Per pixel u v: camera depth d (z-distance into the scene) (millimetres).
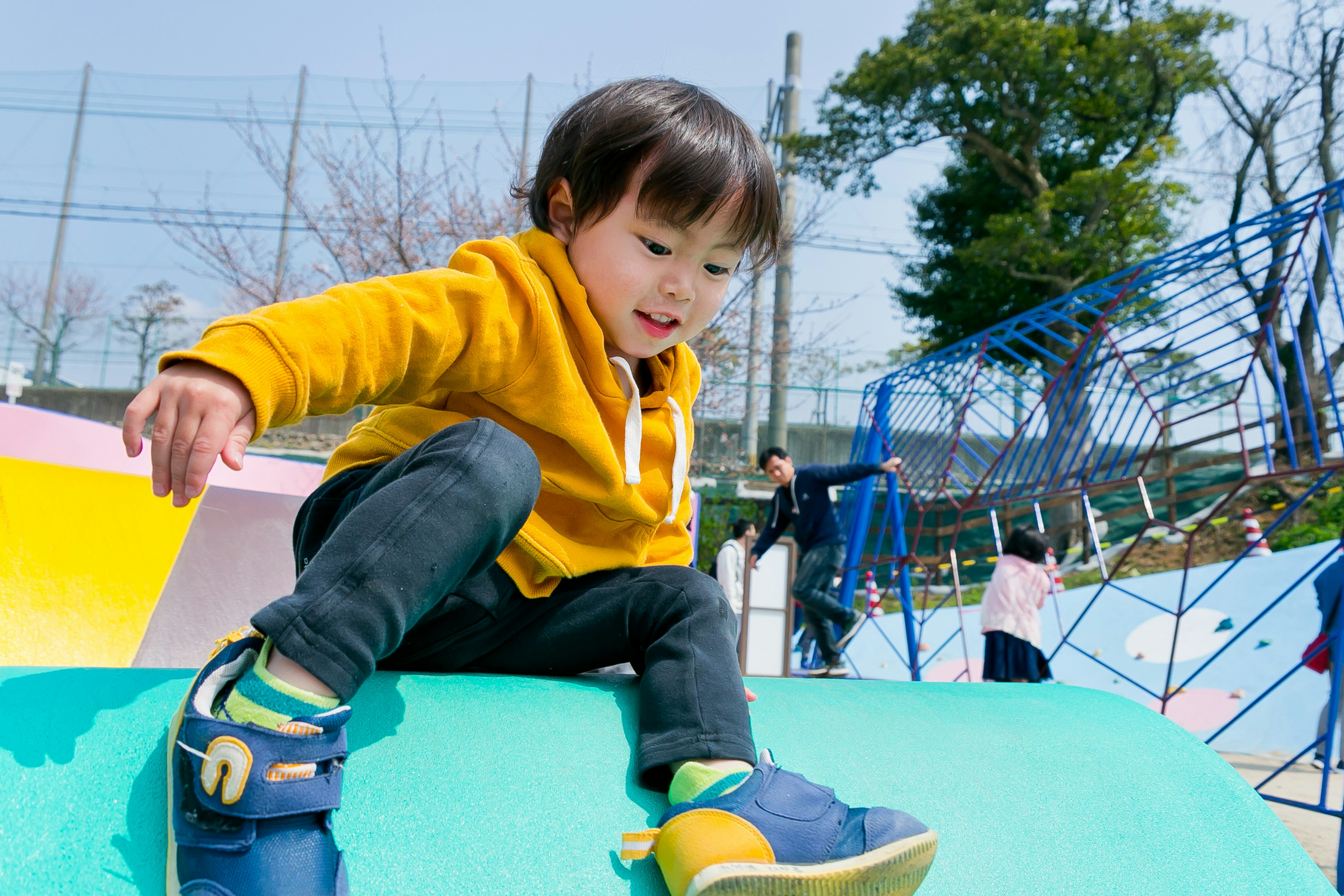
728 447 12328
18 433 1820
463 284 898
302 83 11945
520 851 733
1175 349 4148
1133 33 11008
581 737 868
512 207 9586
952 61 11297
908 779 946
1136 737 1121
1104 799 988
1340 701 2963
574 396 972
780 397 11602
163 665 1774
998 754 1027
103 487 1909
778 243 1097
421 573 725
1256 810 1031
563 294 1003
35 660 1605
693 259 992
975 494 5238
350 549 713
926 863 735
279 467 2305
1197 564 9367
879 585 8016
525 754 823
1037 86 11531
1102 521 5055
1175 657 5527
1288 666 5117
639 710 912
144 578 1873
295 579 2094
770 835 707
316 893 617
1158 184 10938
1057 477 4824
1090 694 1250
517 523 814
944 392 5812
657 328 1022
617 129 975
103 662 1694
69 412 15375
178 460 647
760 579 5617
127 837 653
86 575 1783
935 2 11898
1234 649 5410
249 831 609
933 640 7230
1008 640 4910
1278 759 4559
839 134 11945
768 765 776
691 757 808
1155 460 10750
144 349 15875
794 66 12672
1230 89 11336
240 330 696
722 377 10844
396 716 824
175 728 664
